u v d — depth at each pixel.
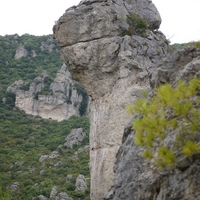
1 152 55.66
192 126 7.30
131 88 14.79
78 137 60.31
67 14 15.77
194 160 6.98
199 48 9.38
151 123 7.93
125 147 9.34
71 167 51.19
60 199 41.41
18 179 46.94
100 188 14.41
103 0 16.02
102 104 15.18
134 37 15.88
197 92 7.88
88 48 15.33
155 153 7.88
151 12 17.38
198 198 6.62
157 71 9.54
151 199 7.51
